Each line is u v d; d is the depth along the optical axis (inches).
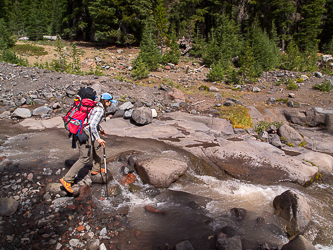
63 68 530.0
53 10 1245.7
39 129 256.5
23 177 164.7
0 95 320.8
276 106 379.2
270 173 198.5
